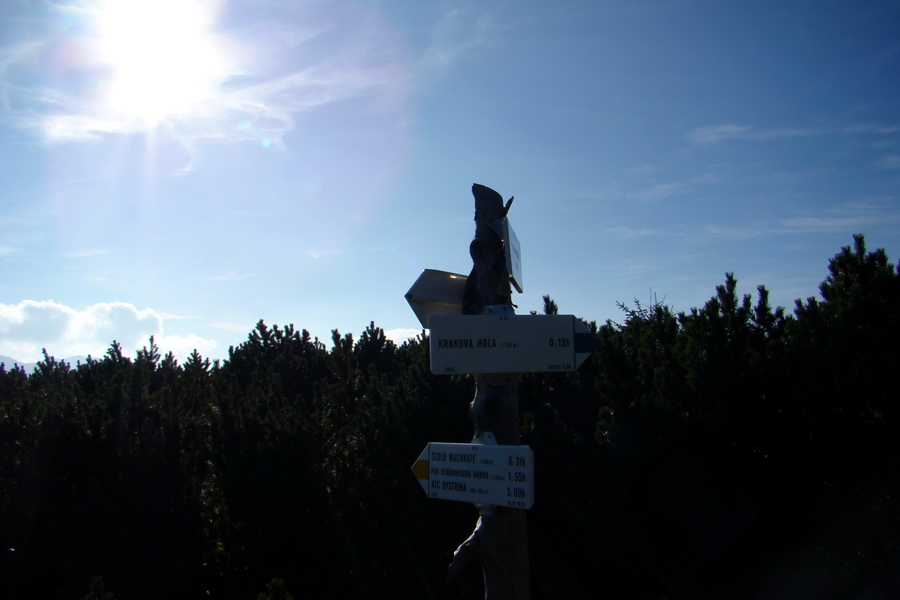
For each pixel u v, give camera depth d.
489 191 4.21
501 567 3.72
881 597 5.59
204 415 9.45
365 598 7.74
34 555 7.88
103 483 8.43
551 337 3.86
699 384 6.47
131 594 7.85
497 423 3.87
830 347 5.78
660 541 6.83
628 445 6.86
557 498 7.15
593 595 7.12
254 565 7.95
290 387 14.38
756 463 6.30
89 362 13.24
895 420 5.52
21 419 8.84
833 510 5.80
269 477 8.05
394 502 7.72
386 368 14.70
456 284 4.20
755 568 6.37
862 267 5.82
